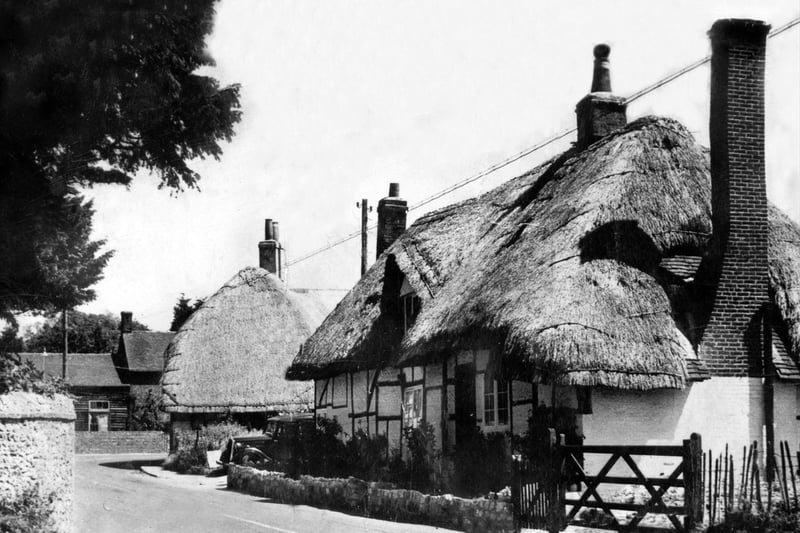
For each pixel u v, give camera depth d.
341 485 17.53
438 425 19.47
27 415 12.48
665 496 14.36
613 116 20.25
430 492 17.25
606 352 14.22
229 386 35.56
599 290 15.00
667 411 14.98
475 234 21.28
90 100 11.16
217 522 15.17
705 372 14.94
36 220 12.05
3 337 15.28
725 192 15.83
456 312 17.69
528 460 12.80
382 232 28.39
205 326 36.97
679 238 16.12
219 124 12.53
